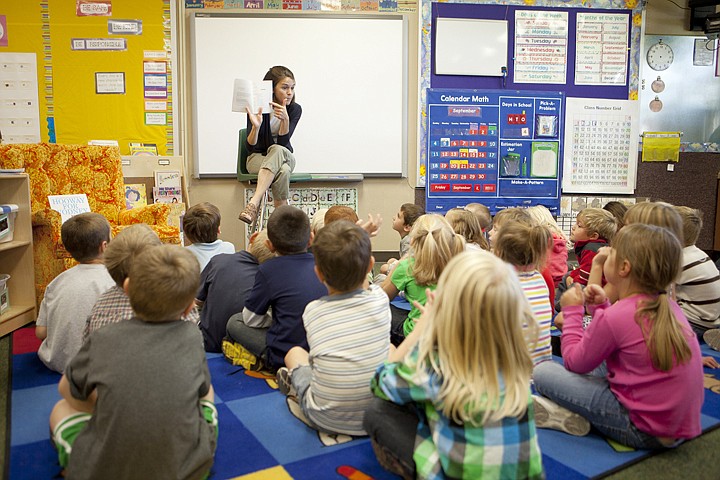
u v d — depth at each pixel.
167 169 4.19
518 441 1.20
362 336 1.59
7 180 2.90
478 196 5.24
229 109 4.95
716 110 5.48
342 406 1.60
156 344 1.30
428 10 5.04
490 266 1.20
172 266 1.33
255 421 1.78
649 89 5.44
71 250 2.20
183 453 1.24
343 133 5.08
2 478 1.44
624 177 5.44
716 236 5.49
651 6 5.36
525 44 5.19
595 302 1.84
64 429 1.39
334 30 4.99
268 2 4.93
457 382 1.17
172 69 4.84
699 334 2.61
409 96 5.13
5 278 2.82
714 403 1.94
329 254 1.59
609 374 1.65
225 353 2.36
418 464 1.25
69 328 2.11
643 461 1.55
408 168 5.20
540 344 1.89
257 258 2.57
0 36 4.73
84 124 4.84
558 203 5.34
